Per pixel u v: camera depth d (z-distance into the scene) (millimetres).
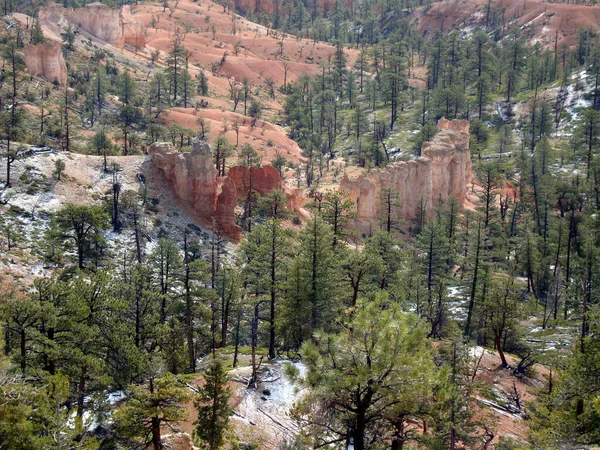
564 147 136250
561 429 31625
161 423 36438
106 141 100562
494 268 84688
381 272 59969
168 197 86000
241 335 61219
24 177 77812
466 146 120062
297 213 95562
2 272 59656
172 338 51094
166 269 57562
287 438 38062
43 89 131000
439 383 25344
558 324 70188
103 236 74188
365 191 97938
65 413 29750
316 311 51500
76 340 37812
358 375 23953
